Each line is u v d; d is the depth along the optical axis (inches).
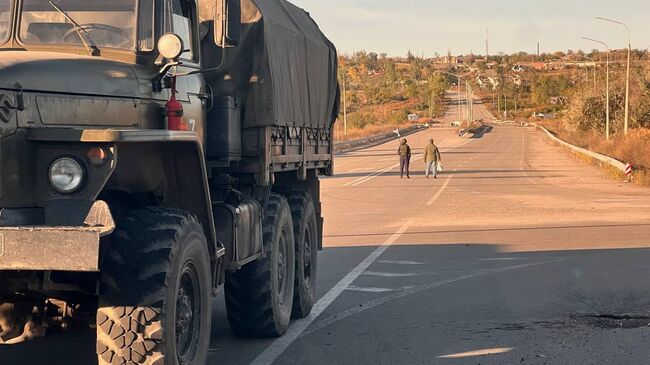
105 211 191.2
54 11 250.4
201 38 313.3
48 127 204.2
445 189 1204.5
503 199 1031.0
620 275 465.7
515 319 358.6
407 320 361.4
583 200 1010.7
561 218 805.2
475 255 560.7
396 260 542.6
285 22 361.1
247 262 303.1
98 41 249.1
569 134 3437.5
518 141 3656.5
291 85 358.9
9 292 218.4
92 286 213.8
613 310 372.8
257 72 319.9
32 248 179.0
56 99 210.4
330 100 441.7
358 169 1771.7
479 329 340.2
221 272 279.1
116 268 204.4
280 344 319.0
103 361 204.1
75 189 195.9
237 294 318.7
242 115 319.9
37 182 198.2
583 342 314.0
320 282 460.4
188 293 229.5
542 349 304.7
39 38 248.1
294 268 358.6
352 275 483.2
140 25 252.1
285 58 349.4
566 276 466.0
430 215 845.8
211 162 301.9
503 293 419.5
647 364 282.2
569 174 1565.0
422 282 456.8
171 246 210.5
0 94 196.2
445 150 2824.8
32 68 208.2
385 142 3595.0
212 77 319.9
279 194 357.1
